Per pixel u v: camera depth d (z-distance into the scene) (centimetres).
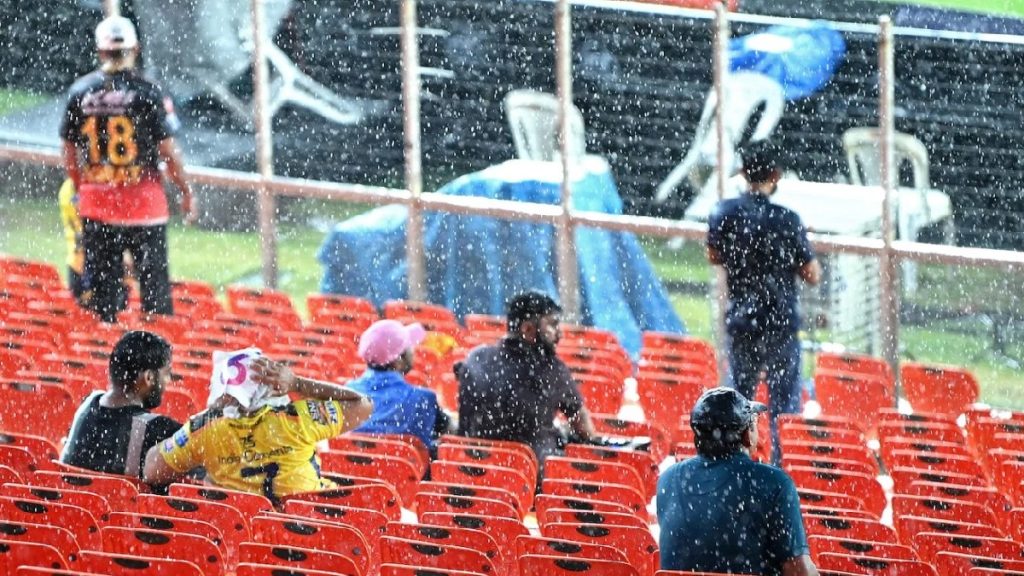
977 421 3241
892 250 4012
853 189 5141
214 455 2248
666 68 5750
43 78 6475
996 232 5444
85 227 4000
